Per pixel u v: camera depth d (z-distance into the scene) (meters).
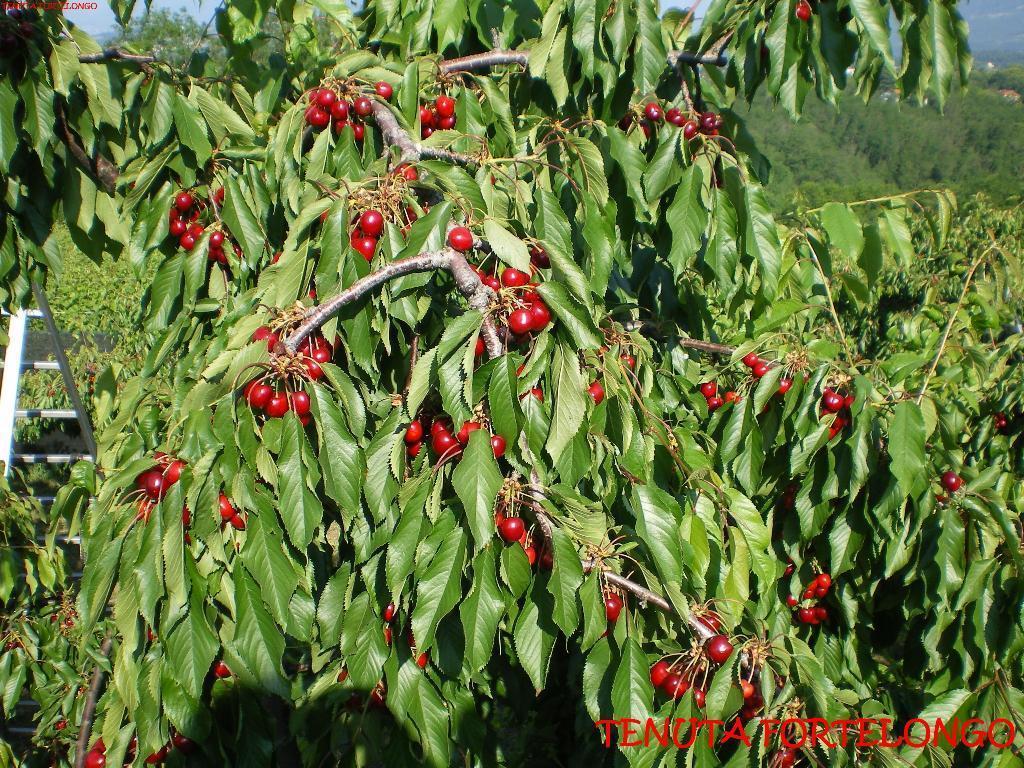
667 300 3.62
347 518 1.89
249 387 1.91
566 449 1.92
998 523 2.71
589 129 2.75
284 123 2.60
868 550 3.06
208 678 2.14
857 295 3.46
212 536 1.85
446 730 2.15
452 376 1.85
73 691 3.94
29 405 9.09
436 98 2.91
